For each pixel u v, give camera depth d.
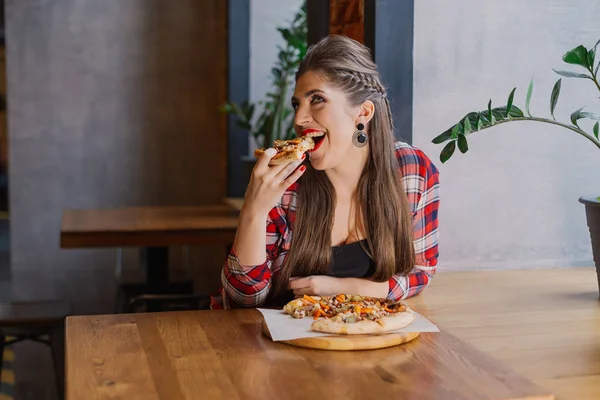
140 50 4.86
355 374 1.21
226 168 4.86
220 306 1.84
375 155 1.77
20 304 3.34
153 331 1.46
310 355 1.31
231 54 4.61
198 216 3.85
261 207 1.61
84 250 4.91
